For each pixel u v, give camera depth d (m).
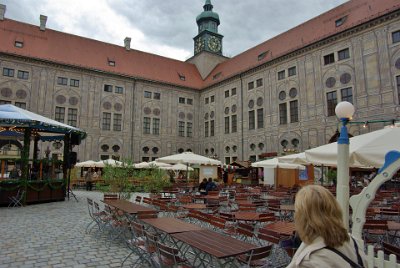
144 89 44.69
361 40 27.52
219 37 56.00
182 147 46.34
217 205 10.78
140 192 23.09
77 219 11.65
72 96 39.41
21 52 37.03
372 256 4.09
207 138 45.97
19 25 40.28
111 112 41.84
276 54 37.38
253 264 5.26
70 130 17.47
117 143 41.62
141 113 43.88
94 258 6.93
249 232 6.18
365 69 26.89
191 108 48.00
